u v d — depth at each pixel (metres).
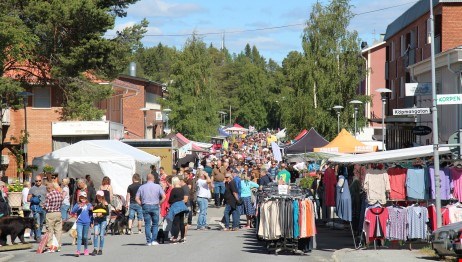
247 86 150.88
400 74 49.00
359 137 60.53
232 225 26.09
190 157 47.22
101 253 18.53
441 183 18.42
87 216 18.50
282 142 82.94
